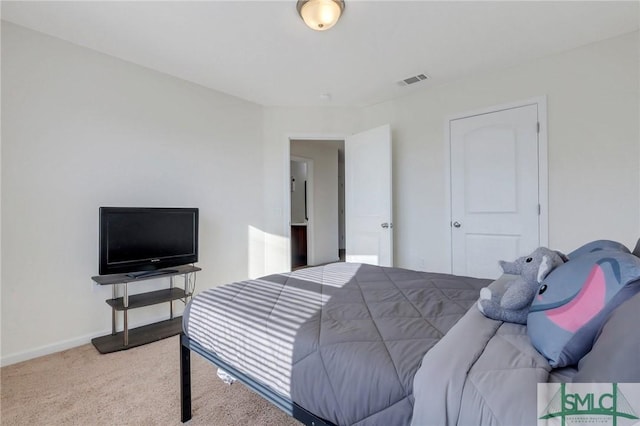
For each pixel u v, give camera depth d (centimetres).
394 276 185
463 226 316
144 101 286
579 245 255
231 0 195
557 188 264
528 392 66
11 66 218
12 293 217
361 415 85
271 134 391
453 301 137
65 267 239
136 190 281
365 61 277
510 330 96
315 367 96
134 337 252
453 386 72
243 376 121
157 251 271
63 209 239
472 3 199
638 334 59
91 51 254
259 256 382
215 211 342
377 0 195
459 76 309
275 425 146
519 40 243
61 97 239
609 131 242
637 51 231
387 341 97
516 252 284
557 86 264
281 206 391
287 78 313
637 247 115
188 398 151
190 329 145
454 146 321
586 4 201
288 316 121
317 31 230
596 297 75
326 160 630
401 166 363
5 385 184
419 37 238
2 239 214
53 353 228
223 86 333
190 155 321
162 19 215
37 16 211
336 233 651
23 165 222
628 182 235
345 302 136
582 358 72
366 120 394
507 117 289
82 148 250
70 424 148
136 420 151
